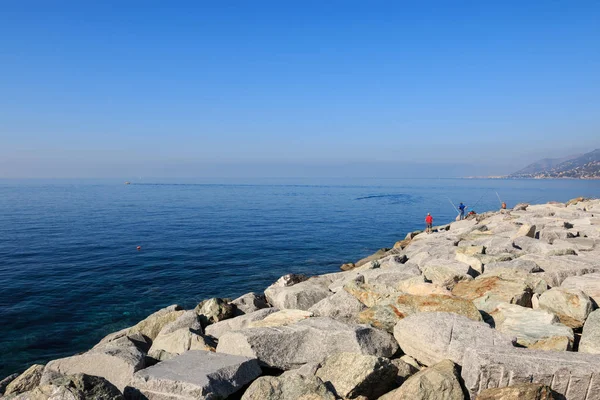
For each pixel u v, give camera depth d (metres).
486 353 6.66
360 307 11.63
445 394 6.46
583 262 14.20
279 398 7.07
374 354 8.52
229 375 7.75
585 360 6.45
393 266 17.89
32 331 19.22
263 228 54.59
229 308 15.32
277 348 8.85
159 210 80.94
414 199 125.12
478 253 17.64
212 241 43.94
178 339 10.80
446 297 10.02
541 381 6.30
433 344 7.96
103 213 73.62
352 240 46.12
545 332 8.58
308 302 14.41
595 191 160.88
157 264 33.06
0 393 9.38
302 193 163.88
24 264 32.72
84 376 7.07
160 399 7.26
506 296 10.83
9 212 73.31
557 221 25.67
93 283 27.41
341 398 7.11
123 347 9.38
